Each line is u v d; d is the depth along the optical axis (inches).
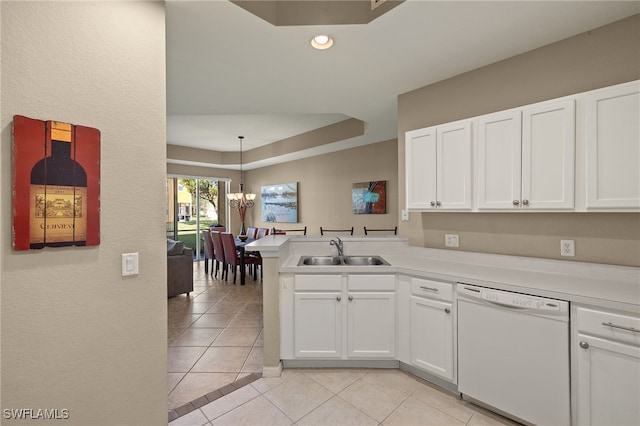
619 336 51.1
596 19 66.4
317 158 232.5
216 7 59.9
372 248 108.0
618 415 51.3
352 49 77.3
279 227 268.4
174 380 82.4
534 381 60.3
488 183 75.8
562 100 64.4
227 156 276.8
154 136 54.0
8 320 39.3
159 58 55.0
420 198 89.4
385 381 81.0
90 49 46.6
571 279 68.2
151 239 53.6
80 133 45.2
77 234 44.7
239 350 100.9
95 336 46.9
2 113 38.8
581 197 63.0
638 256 65.7
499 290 65.2
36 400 41.6
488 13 63.7
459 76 92.7
